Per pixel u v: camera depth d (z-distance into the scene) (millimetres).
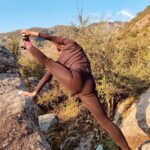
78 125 20828
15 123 8922
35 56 5074
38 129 9508
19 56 32438
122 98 20344
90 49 20250
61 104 24766
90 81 5258
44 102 25156
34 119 9539
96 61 20234
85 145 18922
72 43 5527
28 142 8859
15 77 10680
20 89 9992
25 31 5203
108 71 19953
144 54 20625
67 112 23344
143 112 16500
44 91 26062
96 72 20391
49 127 21375
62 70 5133
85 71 5277
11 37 33719
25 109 9242
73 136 19906
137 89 19422
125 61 20391
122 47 20578
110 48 20328
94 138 19078
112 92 19891
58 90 25562
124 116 18328
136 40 21406
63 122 21953
